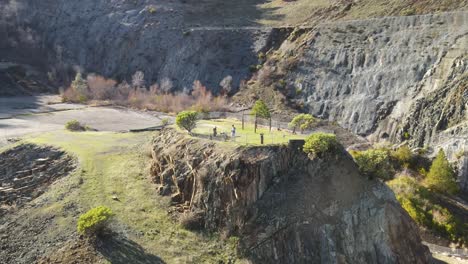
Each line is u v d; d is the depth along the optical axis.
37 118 55.72
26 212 29.83
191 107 57.50
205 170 28.59
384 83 50.38
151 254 25.41
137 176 33.06
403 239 27.55
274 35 67.56
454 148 39.94
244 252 25.59
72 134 43.69
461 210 36.19
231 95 61.59
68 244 26.05
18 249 26.59
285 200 26.84
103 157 36.00
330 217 26.52
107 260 24.62
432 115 43.41
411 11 56.06
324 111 53.16
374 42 55.06
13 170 36.84
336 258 25.30
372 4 63.22
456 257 31.00
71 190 31.22
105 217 26.08
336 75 55.53
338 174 27.98
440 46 48.44
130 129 49.00
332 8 68.50
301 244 25.67
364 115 49.28
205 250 26.17
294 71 59.75
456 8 52.03
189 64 69.25
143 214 28.61
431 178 38.06
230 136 31.67
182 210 29.06
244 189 26.89
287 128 38.91
